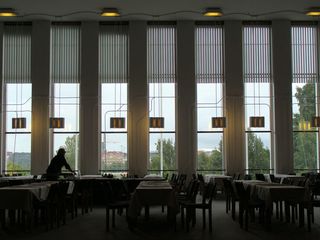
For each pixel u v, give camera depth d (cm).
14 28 1445
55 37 1448
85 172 1409
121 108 1448
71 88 1451
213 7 1311
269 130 1452
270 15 1400
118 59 1452
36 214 768
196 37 1459
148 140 1444
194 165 1422
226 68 1446
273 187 714
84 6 1295
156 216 884
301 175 1295
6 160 1441
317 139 1461
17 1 1241
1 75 1435
